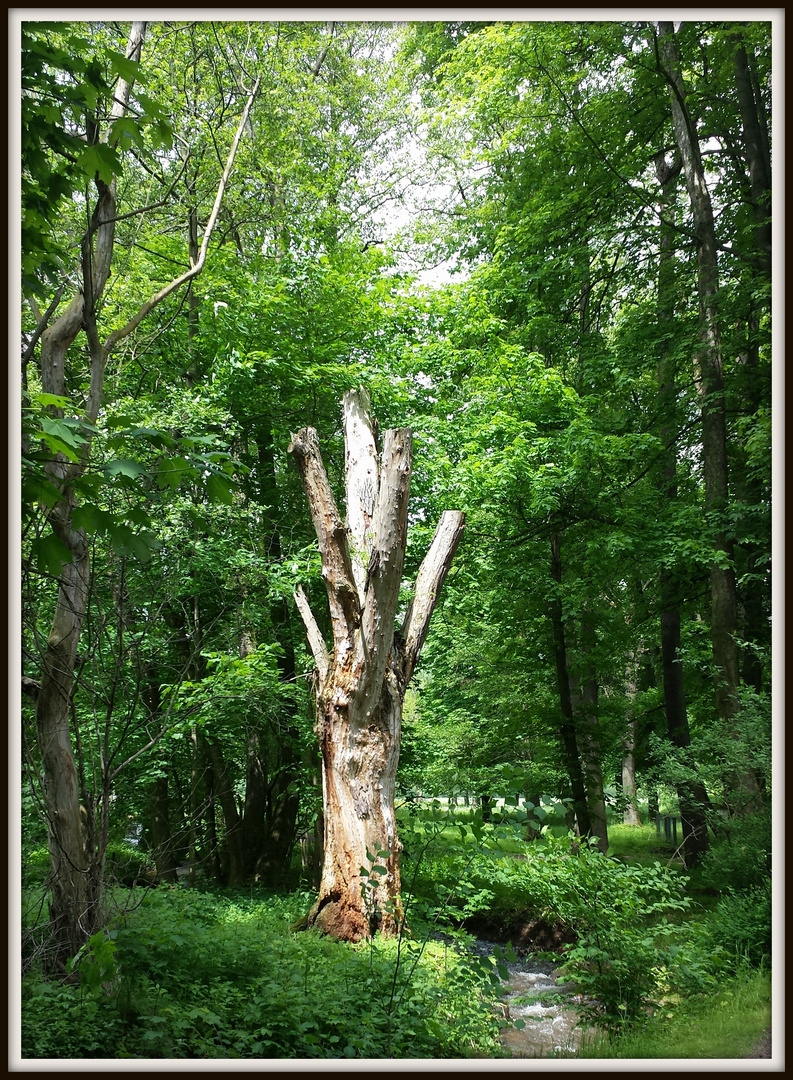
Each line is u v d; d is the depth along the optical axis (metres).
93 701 4.92
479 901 5.82
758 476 11.59
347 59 17.78
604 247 14.74
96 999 4.01
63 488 2.82
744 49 12.77
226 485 2.86
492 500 12.70
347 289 12.71
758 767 8.52
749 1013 5.17
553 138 14.59
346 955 5.75
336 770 7.91
